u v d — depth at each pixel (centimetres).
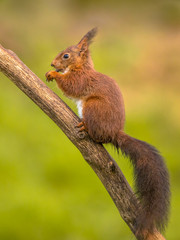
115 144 727
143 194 673
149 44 2723
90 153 696
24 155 1239
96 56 2098
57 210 1066
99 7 3045
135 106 1959
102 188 1180
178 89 2231
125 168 1247
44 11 2286
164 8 3127
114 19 2947
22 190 1098
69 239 1029
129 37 2695
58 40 2164
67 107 707
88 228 1053
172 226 1084
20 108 1470
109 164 683
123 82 2220
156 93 2142
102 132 713
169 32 2923
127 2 3158
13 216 1032
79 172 1220
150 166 688
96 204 1128
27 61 1752
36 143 1298
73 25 2706
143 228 649
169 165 1362
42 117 1455
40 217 1045
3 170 1148
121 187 677
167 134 1667
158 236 650
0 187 1104
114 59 2233
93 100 749
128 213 667
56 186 1184
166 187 680
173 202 1162
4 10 2009
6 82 1558
